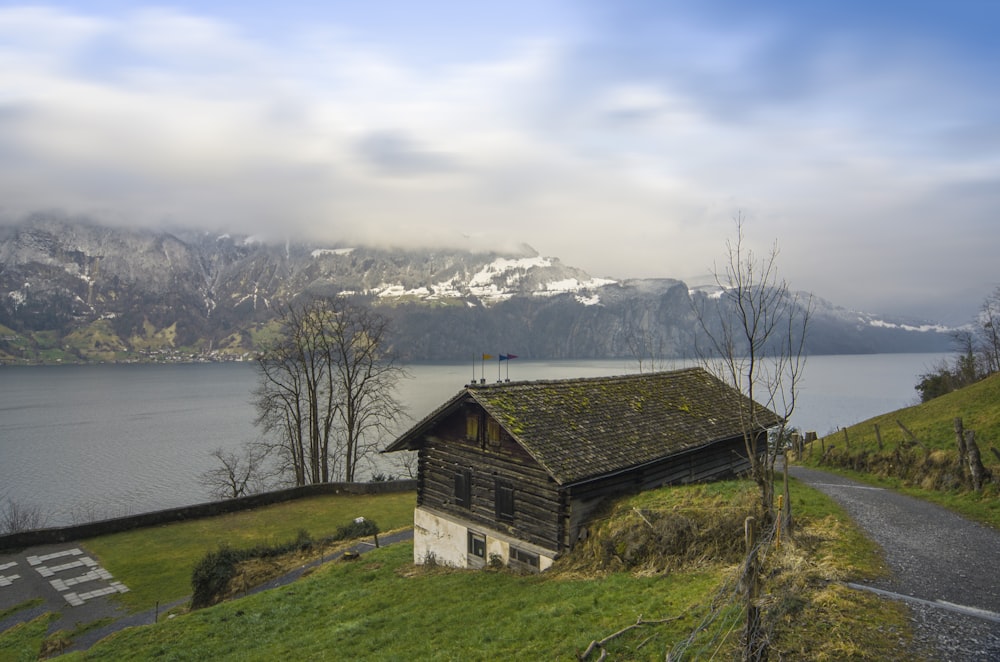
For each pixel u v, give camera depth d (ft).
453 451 89.76
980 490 80.64
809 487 95.50
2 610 100.17
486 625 55.72
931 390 251.19
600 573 63.46
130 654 70.44
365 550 114.11
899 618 39.60
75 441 369.71
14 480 273.54
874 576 47.93
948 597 43.55
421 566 91.91
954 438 108.78
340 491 172.76
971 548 57.06
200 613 81.92
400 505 160.04
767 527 54.54
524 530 77.61
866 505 79.30
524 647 47.44
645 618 46.37
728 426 97.25
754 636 33.24
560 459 71.51
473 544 85.10
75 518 219.82
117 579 112.27
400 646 55.72
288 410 180.24
